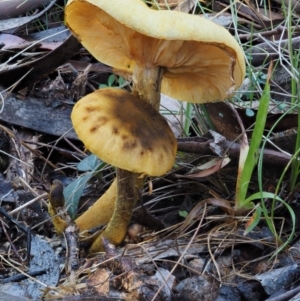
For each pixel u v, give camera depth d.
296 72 0.44
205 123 0.45
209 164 0.40
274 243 0.36
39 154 0.43
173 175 0.42
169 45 0.30
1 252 0.35
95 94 0.31
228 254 0.35
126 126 0.30
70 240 0.34
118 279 0.31
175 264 0.33
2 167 0.43
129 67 0.39
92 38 0.36
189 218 0.36
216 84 0.35
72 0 0.31
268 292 0.31
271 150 0.40
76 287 0.31
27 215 0.38
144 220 0.38
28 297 0.30
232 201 0.40
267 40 0.51
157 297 0.30
